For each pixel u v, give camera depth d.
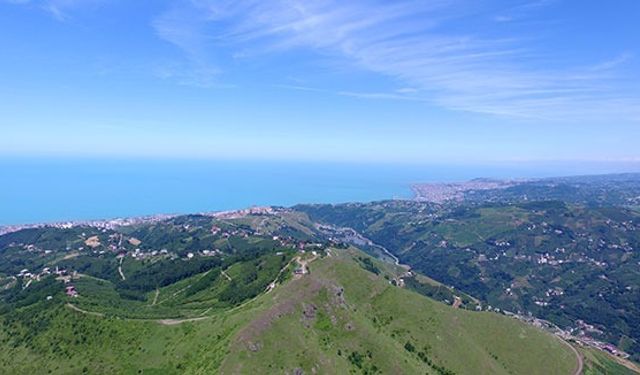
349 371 184.12
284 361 174.25
